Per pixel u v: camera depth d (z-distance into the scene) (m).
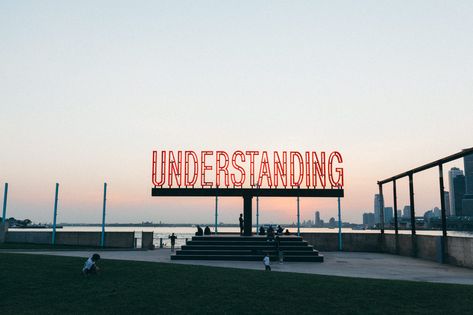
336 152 39.38
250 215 38.81
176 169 38.69
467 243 28.06
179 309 13.84
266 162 39.06
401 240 40.53
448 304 14.39
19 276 18.66
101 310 13.67
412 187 38.88
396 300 14.94
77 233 46.69
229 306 14.19
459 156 29.12
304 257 32.56
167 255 36.78
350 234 46.56
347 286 17.20
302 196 38.62
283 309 13.88
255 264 29.75
